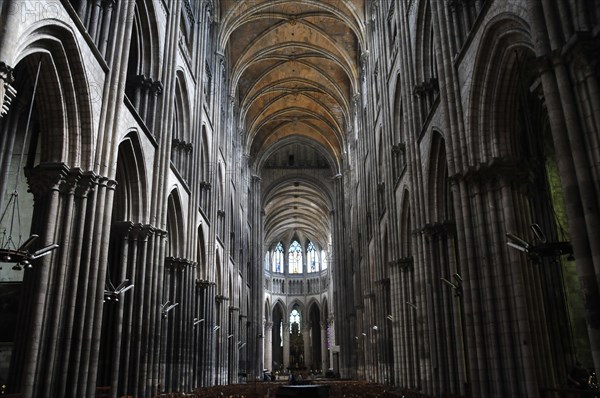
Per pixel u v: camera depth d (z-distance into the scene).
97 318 13.82
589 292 8.41
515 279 13.44
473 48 14.76
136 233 18.45
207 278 31.25
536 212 18.12
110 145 14.95
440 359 19.19
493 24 13.24
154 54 20.83
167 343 23.34
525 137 17.62
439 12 17.39
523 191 14.30
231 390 27.77
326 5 40.38
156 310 19.23
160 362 20.80
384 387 27.27
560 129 9.23
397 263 26.88
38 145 19.45
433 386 19.16
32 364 11.92
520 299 13.19
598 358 8.16
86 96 13.88
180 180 24.23
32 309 12.29
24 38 10.91
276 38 46.06
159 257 19.67
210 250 32.66
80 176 13.71
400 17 24.55
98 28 15.27
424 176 21.12
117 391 16.48
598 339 8.20
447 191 20.11
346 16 40.69
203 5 30.97
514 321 13.31
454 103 16.31
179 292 24.58
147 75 20.47
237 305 47.22
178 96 25.72
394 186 28.31
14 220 19.00
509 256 13.77
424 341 20.56
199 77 28.92
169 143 21.12
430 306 19.91
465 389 17.34
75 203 13.69
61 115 13.55
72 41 12.95
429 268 20.11
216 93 36.16
